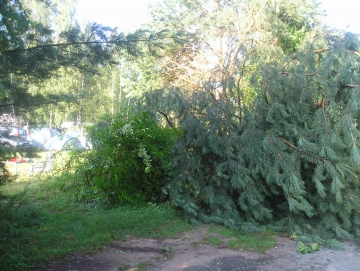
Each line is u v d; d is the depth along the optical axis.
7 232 5.52
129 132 7.50
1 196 5.75
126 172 7.66
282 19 15.33
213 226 6.76
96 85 34.06
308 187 6.69
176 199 7.23
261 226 6.65
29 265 4.53
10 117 7.61
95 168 8.14
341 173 5.99
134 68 17.27
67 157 9.20
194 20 15.86
